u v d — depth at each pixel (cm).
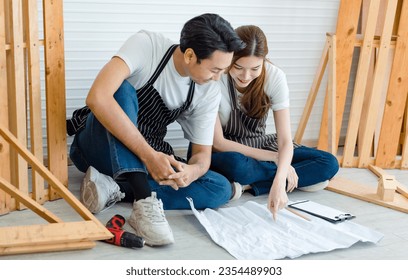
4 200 245
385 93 348
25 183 252
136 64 235
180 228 243
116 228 231
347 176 327
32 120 252
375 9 323
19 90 241
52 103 255
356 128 337
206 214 252
